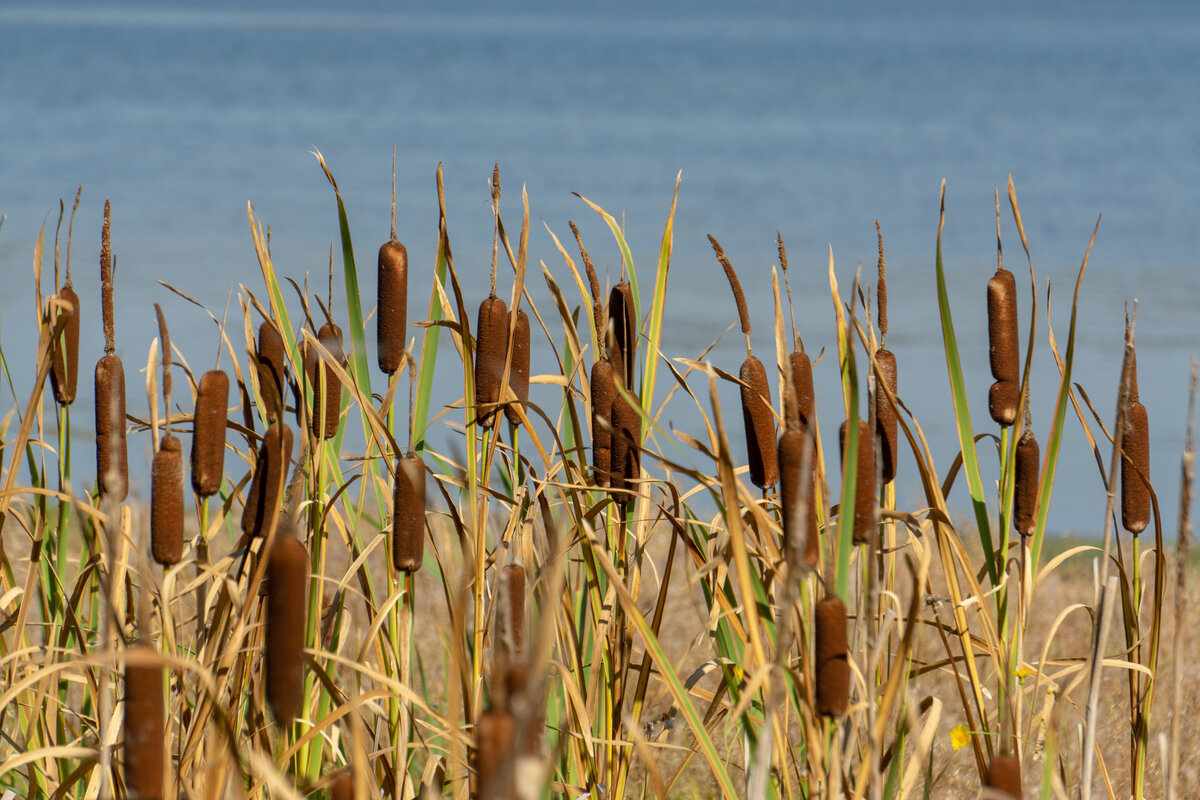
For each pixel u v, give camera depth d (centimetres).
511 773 220
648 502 456
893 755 383
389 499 431
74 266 3197
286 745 407
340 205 421
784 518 340
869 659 357
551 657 444
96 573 420
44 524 414
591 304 447
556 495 480
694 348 2391
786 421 341
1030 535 416
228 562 363
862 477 354
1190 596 753
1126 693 709
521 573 367
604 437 425
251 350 412
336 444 463
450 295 2786
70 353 410
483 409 411
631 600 373
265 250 432
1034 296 407
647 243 3869
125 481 389
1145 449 436
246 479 427
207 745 393
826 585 332
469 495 417
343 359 436
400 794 403
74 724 519
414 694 346
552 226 4184
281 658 267
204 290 2909
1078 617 859
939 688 707
